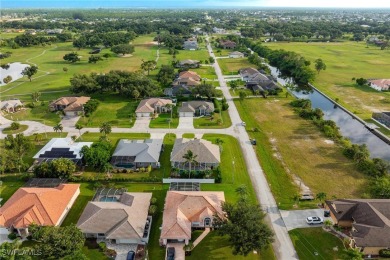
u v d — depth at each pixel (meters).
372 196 77.88
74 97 137.88
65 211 72.38
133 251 61.88
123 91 144.25
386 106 141.12
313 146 104.06
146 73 194.38
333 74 196.88
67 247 55.69
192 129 116.50
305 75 177.88
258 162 94.50
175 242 64.31
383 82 165.88
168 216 67.94
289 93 159.12
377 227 62.72
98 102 134.38
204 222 68.19
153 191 80.62
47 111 133.00
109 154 92.38
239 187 78.12
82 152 91.31
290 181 85.19
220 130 115.88
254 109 136.75
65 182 82.44
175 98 146.62
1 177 85.12
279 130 116.12
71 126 118.50
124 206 70.12
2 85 170.50
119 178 84.50
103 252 62.12
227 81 178.50
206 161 88.44
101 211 67.19
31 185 79.31
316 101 154.00
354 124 126.94
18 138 93.00
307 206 75.44
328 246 63.97
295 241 65.12
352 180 85.44
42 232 59.00
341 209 69.06
